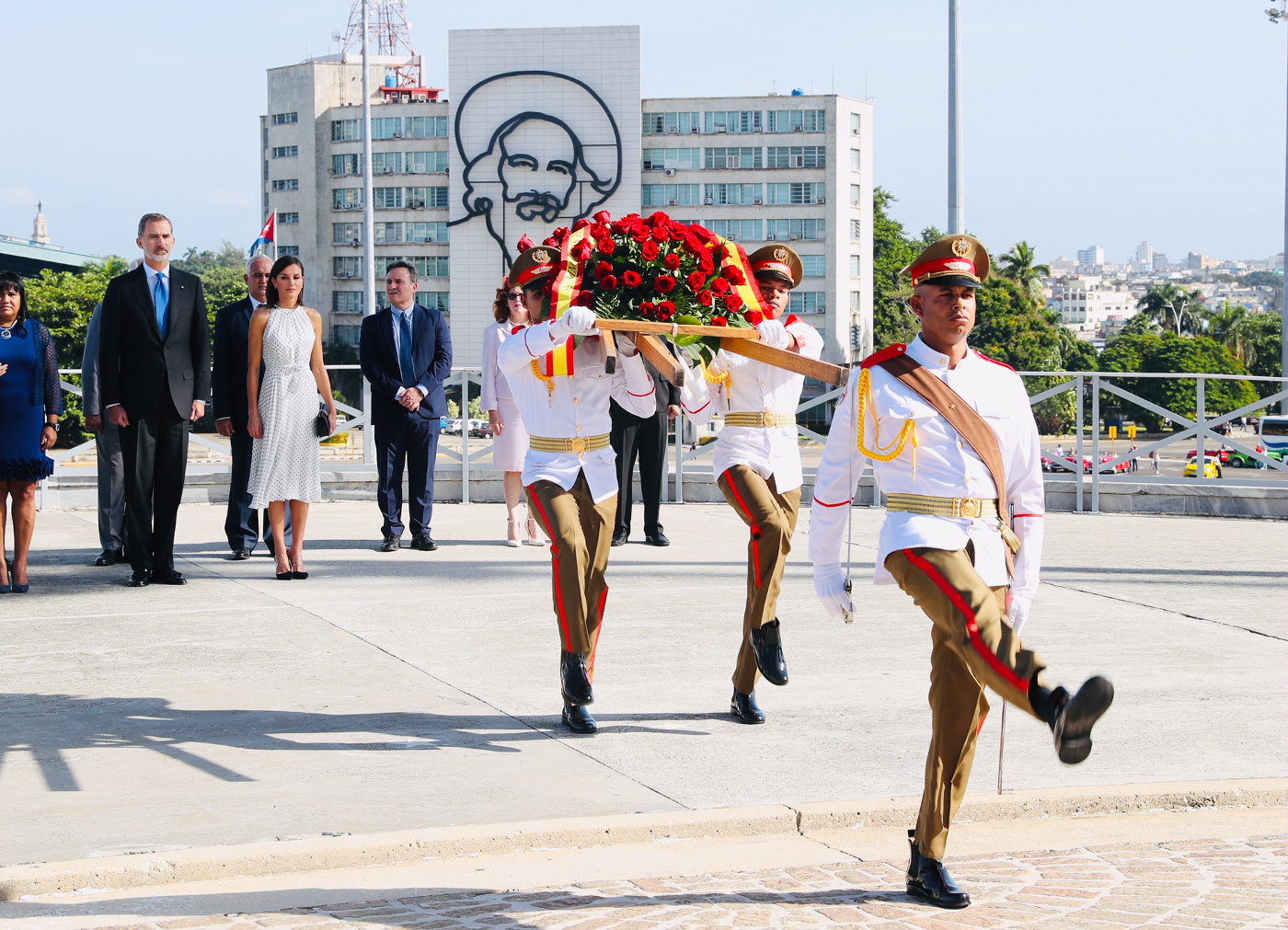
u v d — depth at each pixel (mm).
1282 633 7832
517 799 5000
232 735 5809
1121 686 6672
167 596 8914
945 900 4051
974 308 4344
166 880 4254
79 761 5418
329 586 9305
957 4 16703
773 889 4234
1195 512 13414
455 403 61281
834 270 95750
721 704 6367
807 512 13406
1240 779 5301
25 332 8875
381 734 5848
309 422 9523
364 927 3861
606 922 3916
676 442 14664
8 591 9039
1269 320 135625
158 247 9086
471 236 93562
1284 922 3920
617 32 92062
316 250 104188
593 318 5656
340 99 104625
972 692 4117
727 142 95625
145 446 9148
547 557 10594
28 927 3852
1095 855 4586
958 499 4242
